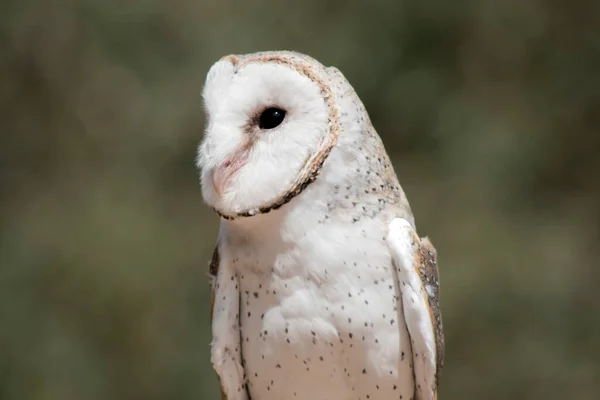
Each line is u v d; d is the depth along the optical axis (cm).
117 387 1266
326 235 522
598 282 1317
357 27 1466
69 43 1511
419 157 1448
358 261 522
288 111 522
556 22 1474
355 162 530
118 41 1502
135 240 1346
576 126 1440
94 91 1506
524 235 1346
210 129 533
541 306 1269
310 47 1452
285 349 534
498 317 1266
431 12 1466
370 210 530
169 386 1259
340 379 535
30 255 1335
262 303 536
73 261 1323
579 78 1452
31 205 1438
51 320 1294
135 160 1479
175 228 1391
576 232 1362
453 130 1433
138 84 1500
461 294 1269
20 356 1271
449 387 1249
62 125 1506
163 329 1291
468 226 1334
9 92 1504
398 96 1448
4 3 1509
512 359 1254
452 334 1259
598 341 1268
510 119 1440
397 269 525
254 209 521
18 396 1252
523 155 1408
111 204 1408
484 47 1482
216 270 557
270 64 525
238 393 553
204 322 1288
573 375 1255
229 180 522
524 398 1250
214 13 1505
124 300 1296
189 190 1448
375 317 523
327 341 527
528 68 1479
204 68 1473
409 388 540
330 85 531
